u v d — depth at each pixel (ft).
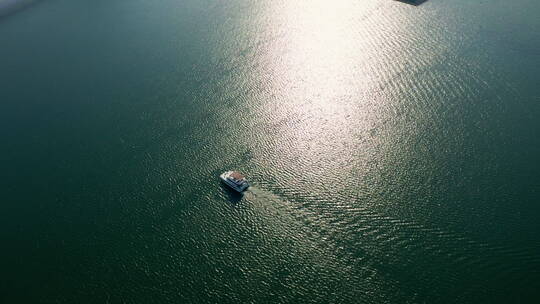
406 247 355.56
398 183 407.85
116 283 349.61
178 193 419.13
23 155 479.00
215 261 359.46
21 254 378.12
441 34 605.73
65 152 477.36
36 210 416.46
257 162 442.91
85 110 532.73
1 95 572.10
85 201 420.36
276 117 493.36
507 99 486.79
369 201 394.93
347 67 557.74
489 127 454.81
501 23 618.44
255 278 344.69
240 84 547.49
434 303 317.01
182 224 390.83
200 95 537.65
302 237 370.94
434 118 471.62
